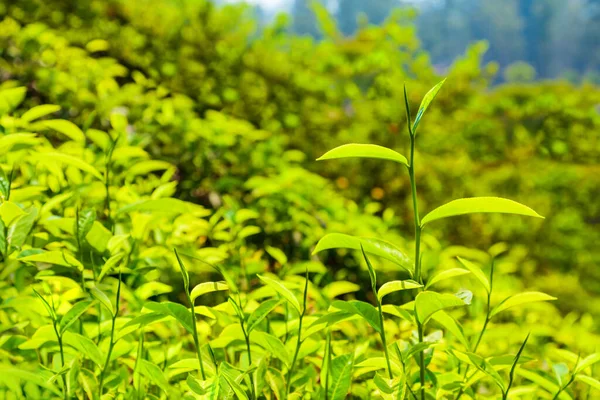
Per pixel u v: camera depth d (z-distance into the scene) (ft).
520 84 29.12
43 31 13.71
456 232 19.08
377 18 299.38
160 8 19.86
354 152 3.87
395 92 24.02
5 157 6.16
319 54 24.44
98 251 5.54
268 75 20.94
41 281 5.87
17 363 4.89
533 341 8.05
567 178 23.41
